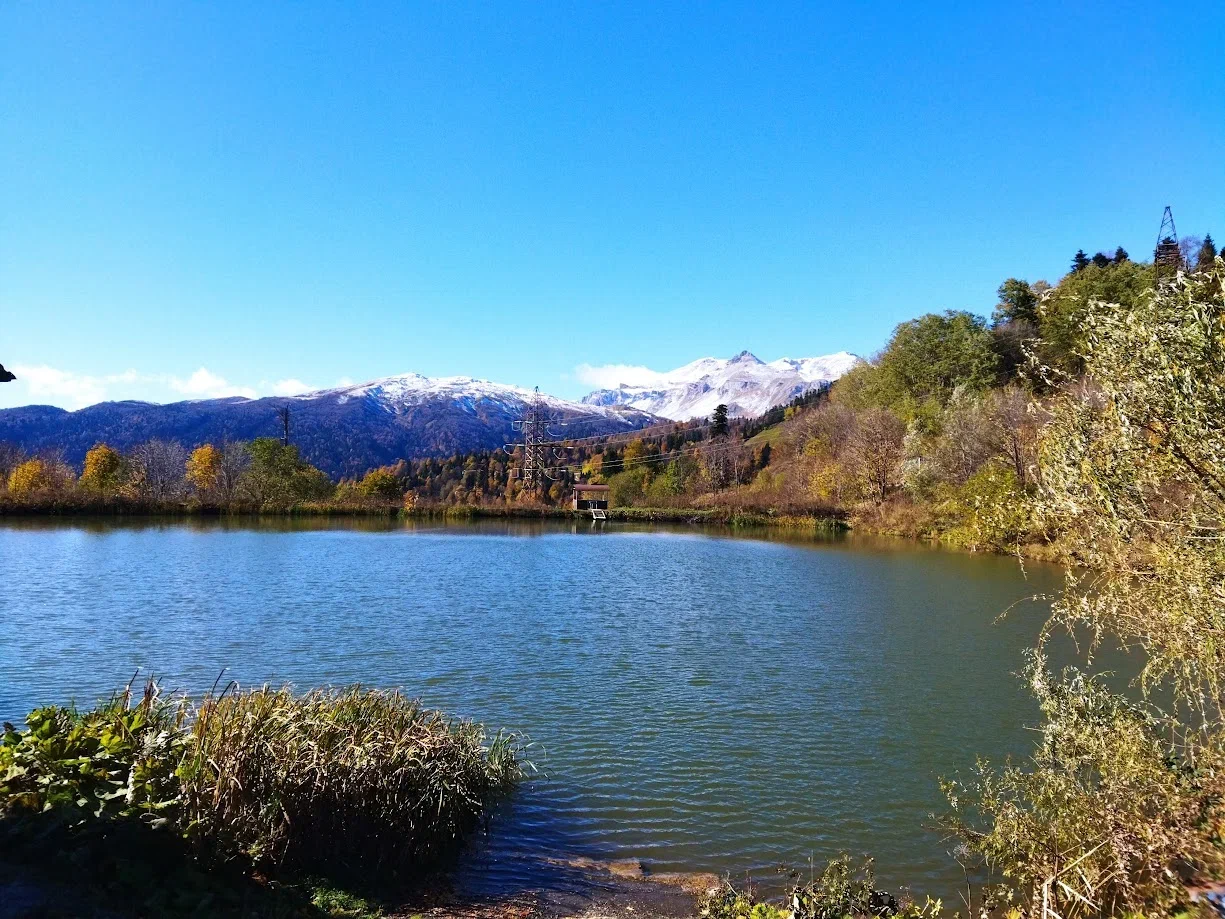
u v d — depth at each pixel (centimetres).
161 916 608
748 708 1591
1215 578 671
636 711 1564
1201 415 635
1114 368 708
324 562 4278
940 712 1572
